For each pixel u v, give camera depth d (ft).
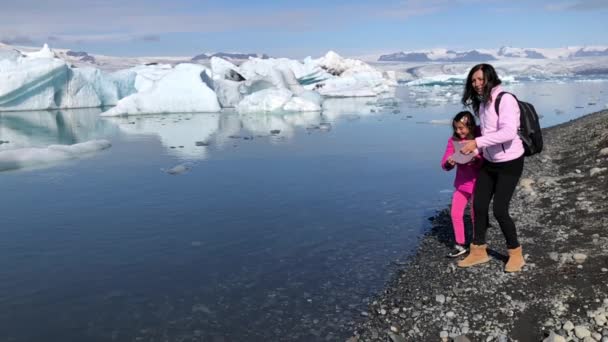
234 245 19.27
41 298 14.84
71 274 16.65
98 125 72.18
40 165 37.68
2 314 13.85
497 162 13.93
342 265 17.01
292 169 34.99
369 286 15.20
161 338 12.48
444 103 114.93
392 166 35.63
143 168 36.19
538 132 13.70
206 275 16.40
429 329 12.35
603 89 169.07
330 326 12.87
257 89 114.21
